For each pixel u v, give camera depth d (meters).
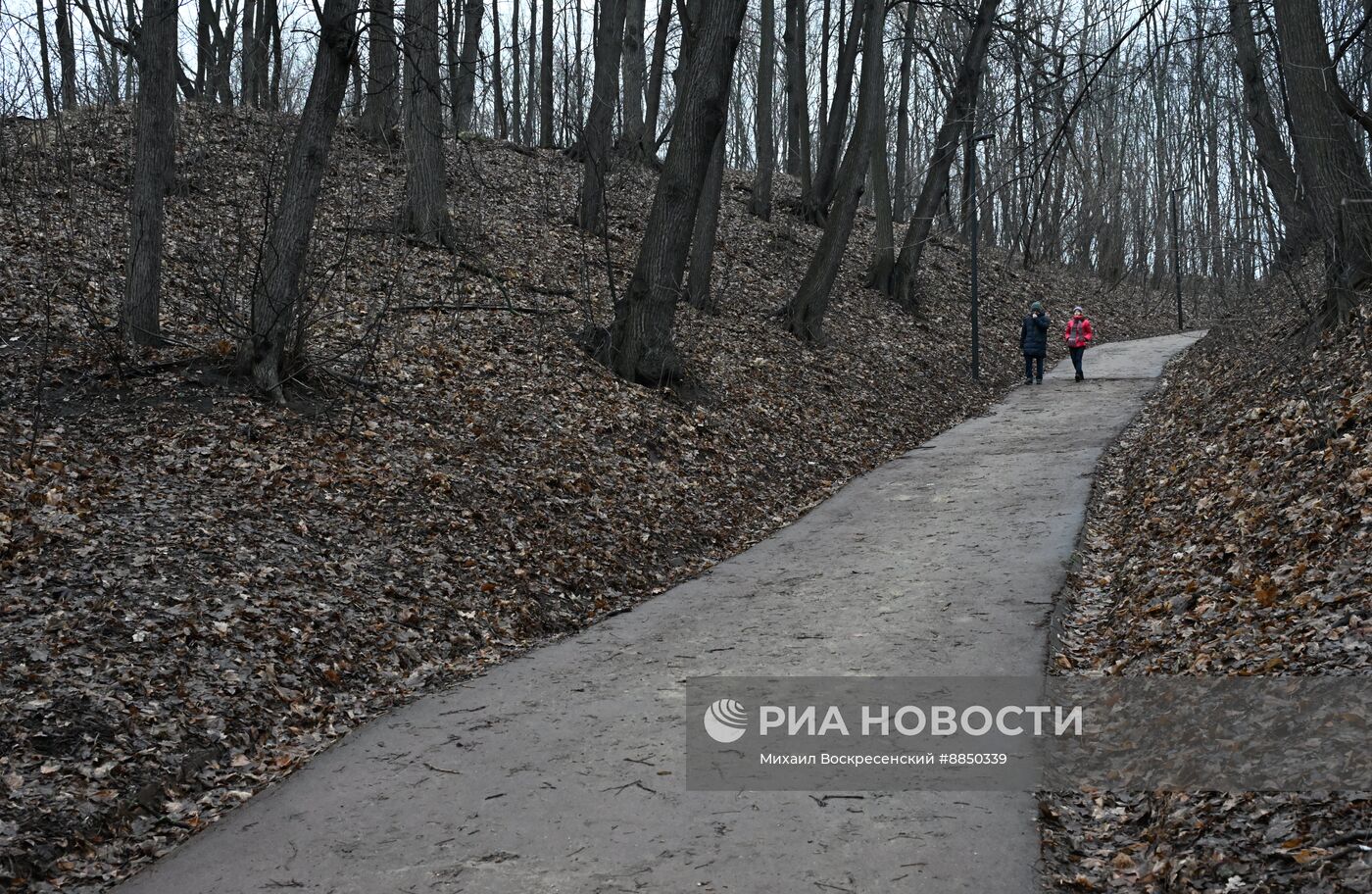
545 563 9.64
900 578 9.51
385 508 9.52
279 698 6.58
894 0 21.80
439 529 9.45
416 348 13.38
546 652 7.99
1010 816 4.84
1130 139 44.69
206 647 6.73
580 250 20.78
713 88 15.01
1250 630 6.20
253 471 9.41
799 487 14.36
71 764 5.40
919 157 51.31
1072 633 7.79
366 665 7.33
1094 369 25.72
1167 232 46.91
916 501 13.02
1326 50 12.44
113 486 8.48
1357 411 8.81
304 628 7.35
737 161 58.03
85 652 6.30
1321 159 12.30
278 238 11.05
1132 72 12.19
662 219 15.22
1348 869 3.65
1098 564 9.65
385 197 20.11
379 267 16.28
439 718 6.57
